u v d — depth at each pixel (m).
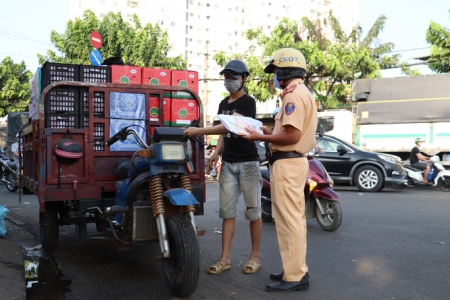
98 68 5.11
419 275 4.38
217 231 6.59
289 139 3.72
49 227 5.09
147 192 4.13
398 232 6.46
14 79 28.61
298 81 3.88
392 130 14.59
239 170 4.42
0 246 5.04
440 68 18.39
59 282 4.18
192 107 5.33
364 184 12.16
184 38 101.81
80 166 4.71
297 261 3.88
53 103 4.70
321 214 6.68
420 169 12.78
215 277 4.32
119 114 4.91
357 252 5.31
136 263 4.83
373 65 22.11
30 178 5.59
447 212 8.31
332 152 12.51
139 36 24.83
